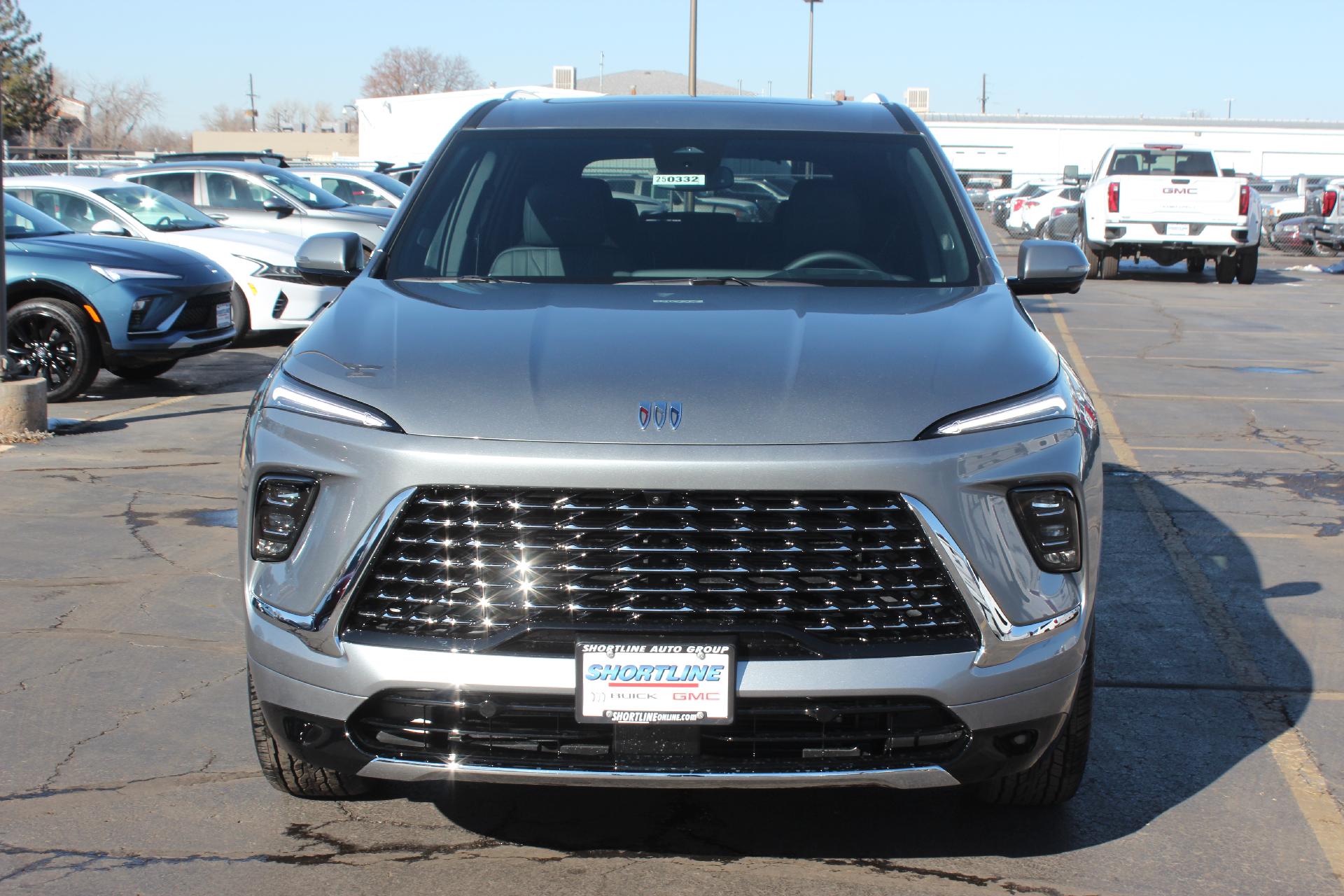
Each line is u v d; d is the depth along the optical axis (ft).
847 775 9.14
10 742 12.67
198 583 17.80
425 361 9.98
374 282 12.51
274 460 9.52
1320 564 19.22
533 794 11.73
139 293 31.50
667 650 8.82
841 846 10.85
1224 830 11.21
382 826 11.09
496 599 8.96
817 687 8.86
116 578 17.99
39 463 25.07
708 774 9.05
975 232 13.44
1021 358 10.37
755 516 8.90
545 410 9.23
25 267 31.01
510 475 8.87
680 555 8.88
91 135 230.89
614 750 9.11
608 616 8.91
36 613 16.51
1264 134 187.42
